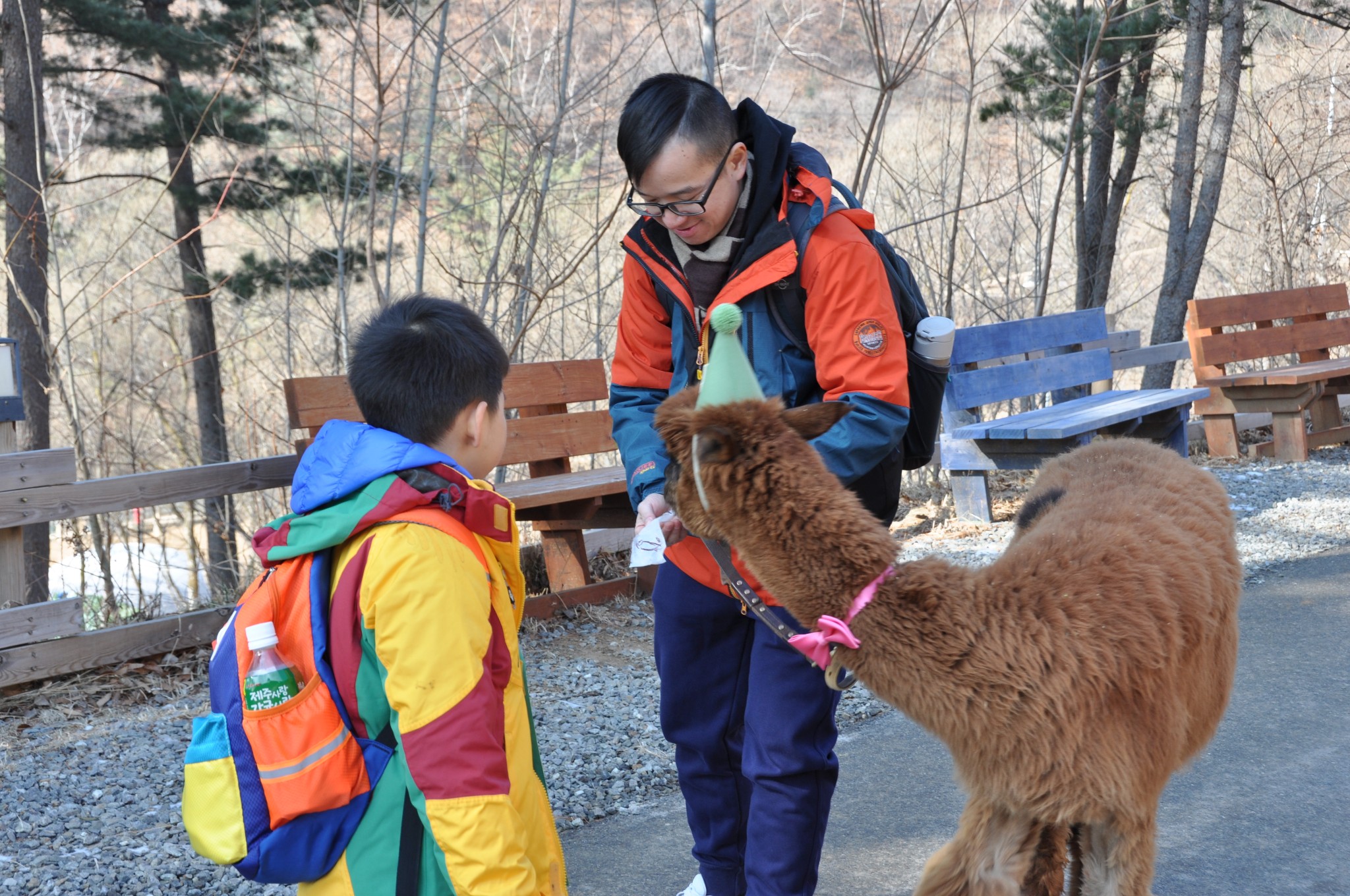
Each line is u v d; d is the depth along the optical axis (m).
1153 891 3.19
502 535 1.98
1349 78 17.42
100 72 14.47
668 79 2.61
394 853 1.85
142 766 3.88
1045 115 13.22
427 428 2.05
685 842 3.49
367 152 11.09
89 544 10.12
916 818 3.68
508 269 8.32
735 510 2.19
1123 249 24.50
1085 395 11.06
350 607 1.86
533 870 1.84
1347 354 11.63
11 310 11.55
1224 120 12.20
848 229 2.60
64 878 3.11
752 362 2.66
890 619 2.15
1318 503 7.65
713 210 2.61
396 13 8.81
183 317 17.27
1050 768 2.18
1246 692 4.66
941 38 10.68
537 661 5.12
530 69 11.73
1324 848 3.40
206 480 4.95
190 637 4.94
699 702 2.86
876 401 2.53
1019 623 2.18
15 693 4.46
